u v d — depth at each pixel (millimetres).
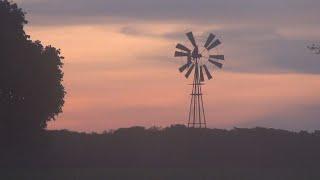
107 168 190250
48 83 167125
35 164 192750
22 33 166500
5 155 185750
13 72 159625
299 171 169000
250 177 152750
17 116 162000
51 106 168625
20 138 166000
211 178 151375
